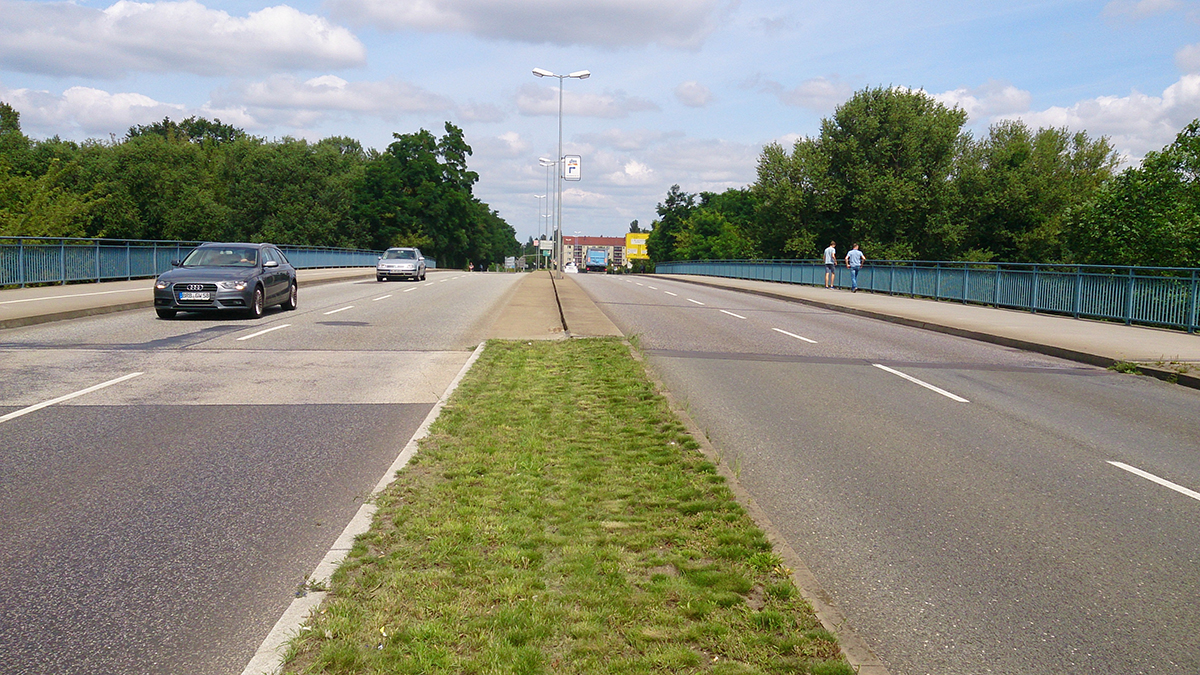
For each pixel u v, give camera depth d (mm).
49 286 24031
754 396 9680
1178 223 29516
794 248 59250
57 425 7570
